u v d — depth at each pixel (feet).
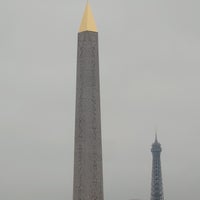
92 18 456.45
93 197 446.19
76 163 449.06
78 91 450.30
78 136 448.65
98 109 450.71
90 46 449.48
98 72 452.35
